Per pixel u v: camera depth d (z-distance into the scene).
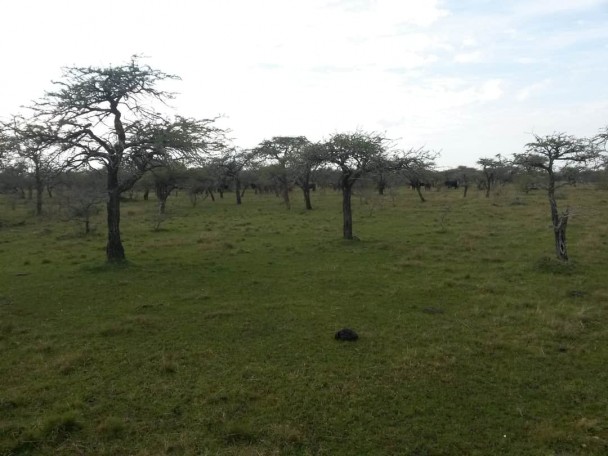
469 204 46.06
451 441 6.88
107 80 17.98
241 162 58.41
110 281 16.83
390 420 7.46
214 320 12.36
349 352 10.12
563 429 7.11
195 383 8.80
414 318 12.29
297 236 27.33
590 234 24.53
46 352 10.52
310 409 7.82
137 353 10.26
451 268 17.89
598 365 9.24
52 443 6.96
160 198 50.88
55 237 29.92
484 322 11.84
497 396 8.16
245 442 6.95
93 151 18.47
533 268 17.27
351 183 25.17
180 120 19.16
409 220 34.31
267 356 10.00
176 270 18.50
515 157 19.14
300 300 14.08
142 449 6.76
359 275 17.16
